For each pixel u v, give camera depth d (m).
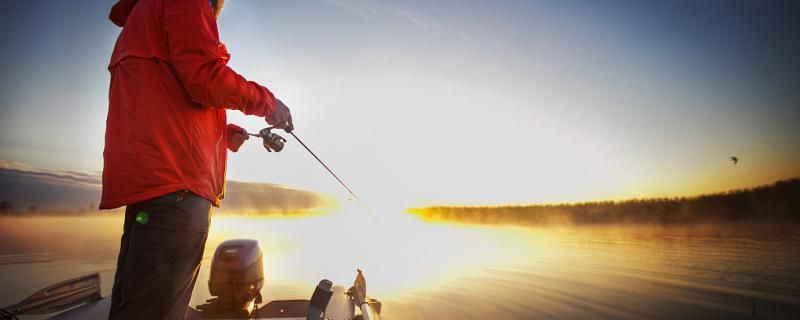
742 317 5.04
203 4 1.16
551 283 6.69
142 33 1.14
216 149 1.29
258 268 2.60
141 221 1.05
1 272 5.53
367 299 3.29
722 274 7.51
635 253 10.13
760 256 9.28
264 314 2.68
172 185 1.07
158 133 1.07
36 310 1.87
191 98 1.14
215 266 2.48
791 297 5.84
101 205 1.07
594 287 6.50
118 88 1.12
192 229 1.12
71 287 2.07
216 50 1.13
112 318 1.08
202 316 2.41
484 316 4.86
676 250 10.62
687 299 5.84
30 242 7.43
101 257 6.77
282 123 1.44
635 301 5.69
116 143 1.08
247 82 1.25
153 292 1.05
